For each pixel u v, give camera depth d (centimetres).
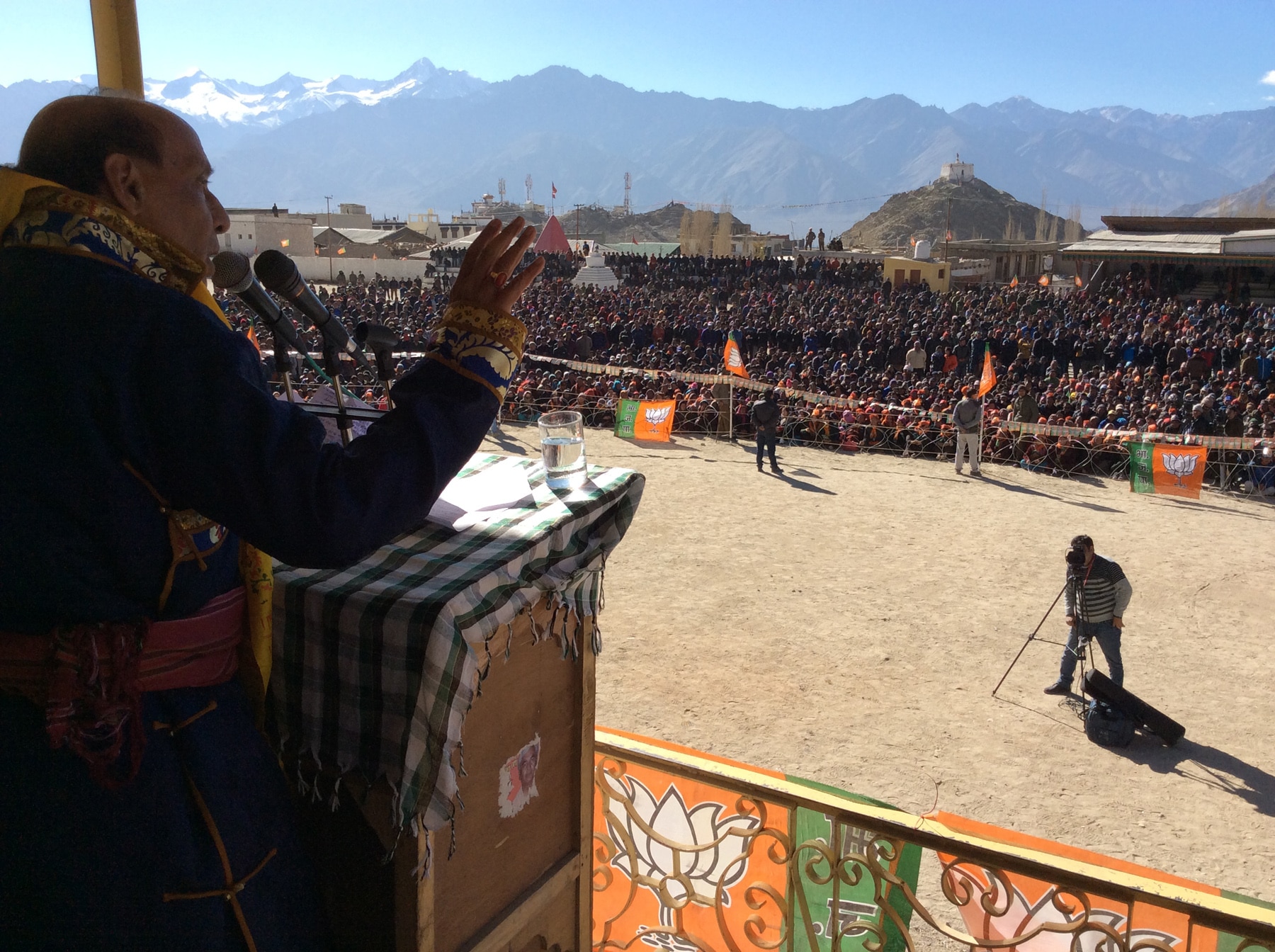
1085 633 880
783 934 304
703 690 908
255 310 164
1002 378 2567
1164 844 682
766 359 2781
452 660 151
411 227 9756
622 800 320
